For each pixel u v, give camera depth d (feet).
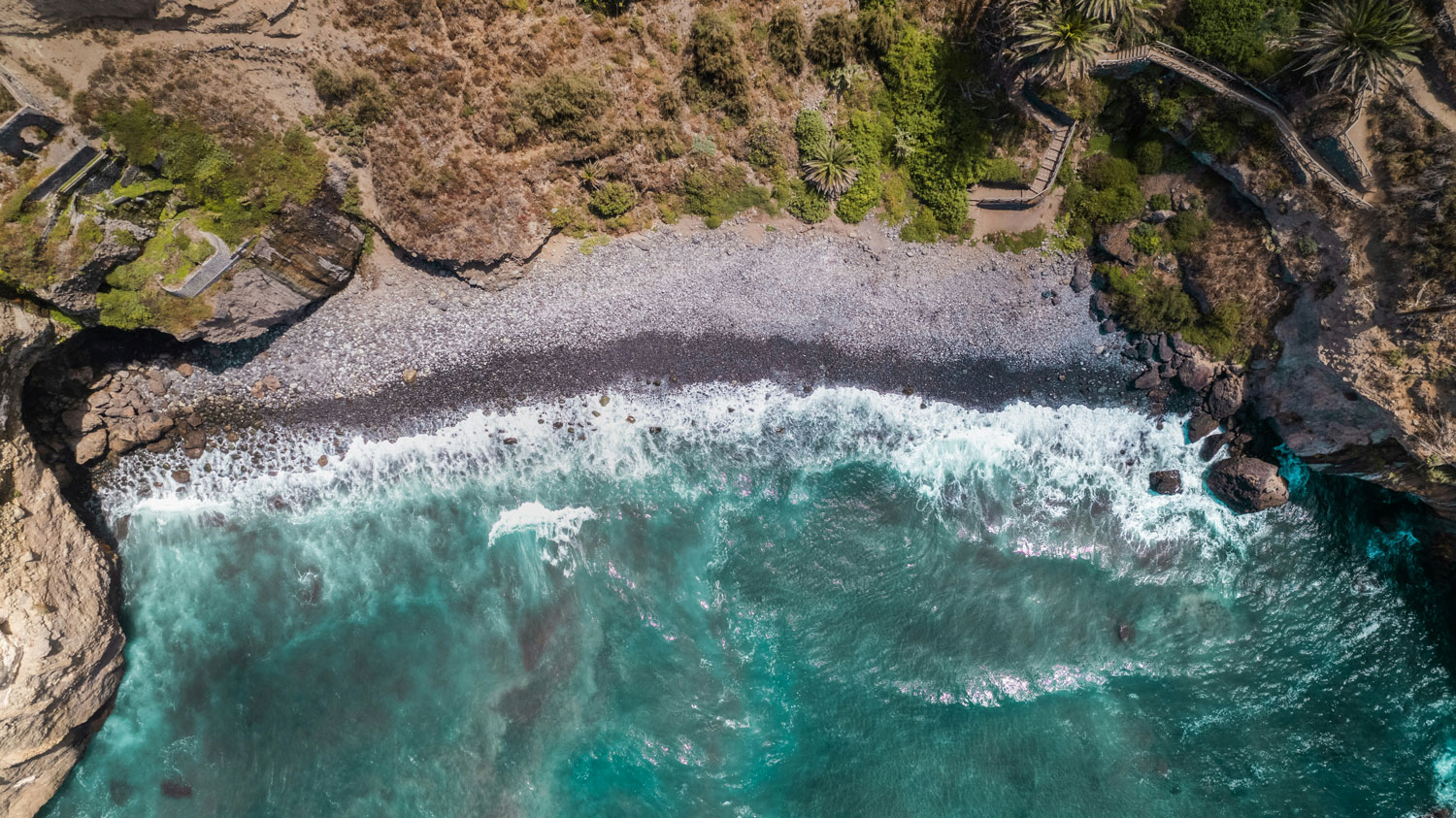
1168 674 110.32
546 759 104.99
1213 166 101.35
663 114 102.78
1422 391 93.91
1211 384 110.73
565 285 110.42
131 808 103.14
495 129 98.68
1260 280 104.01
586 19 97.91
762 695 107.14
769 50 101.45
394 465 111.45
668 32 99.81
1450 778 106.63
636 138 102.73
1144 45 94.89
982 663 108.88
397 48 93.25
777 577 110.42
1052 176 104.88
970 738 106.73
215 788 104.06
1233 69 93.50
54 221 87.51
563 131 100.37
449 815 103.30
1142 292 108.58
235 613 108.58
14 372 91.81
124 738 104.42
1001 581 111.55
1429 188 88.99
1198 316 108.78
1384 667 110.52
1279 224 100.07
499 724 105.70
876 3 98.53
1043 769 105.91
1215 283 105.60
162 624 107.86
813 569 110.93
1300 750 107.55
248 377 107.76
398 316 109.09
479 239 102.78
